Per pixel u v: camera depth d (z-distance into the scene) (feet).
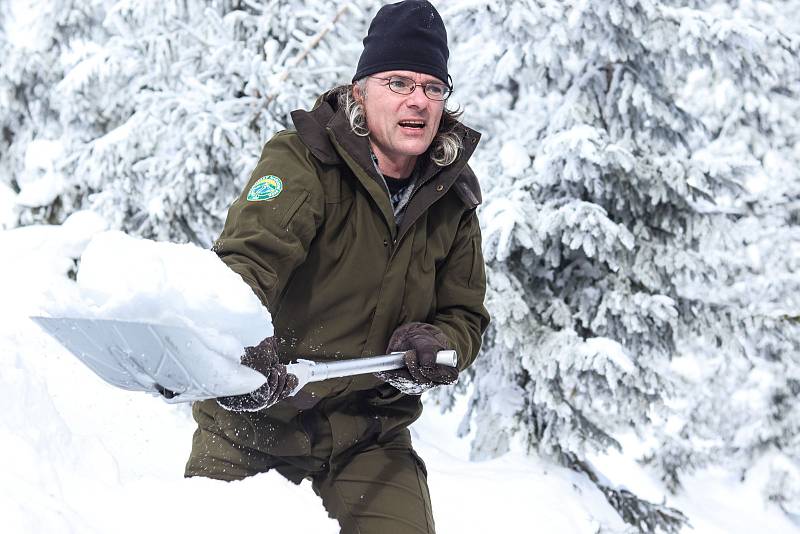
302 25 21.25
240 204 6.56
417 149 7.00
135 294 4.69
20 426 6.85
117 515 6.31
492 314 19.15
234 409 5.52
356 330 7.21
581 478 19.49
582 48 20.42
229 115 20.22
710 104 34.81
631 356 20.42
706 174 20.31
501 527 14.58
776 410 37.14
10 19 28.43
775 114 34.65
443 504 14.98
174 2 21.74
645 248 20.42
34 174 24.59
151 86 21.52
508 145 20.76
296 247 6.53
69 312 4.79
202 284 5.01
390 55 6.95
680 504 34.86
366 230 7.06
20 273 14.69
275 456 7.27
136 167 20.26
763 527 34.81
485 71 22.16
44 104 26.96
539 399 19.57
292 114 6.95
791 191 34.30
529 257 20.38
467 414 21.86
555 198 20.10
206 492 6.56
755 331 22.50
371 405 7.54
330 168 6.96
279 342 7.22
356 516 7.16
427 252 7.43
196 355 4.95
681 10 20.11
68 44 27.40
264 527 6.35
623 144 20.20
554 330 20.52
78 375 11.41
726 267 25.04
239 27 21.53
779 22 34.71
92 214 17.02
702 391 37.60
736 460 37.99
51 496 6.01
